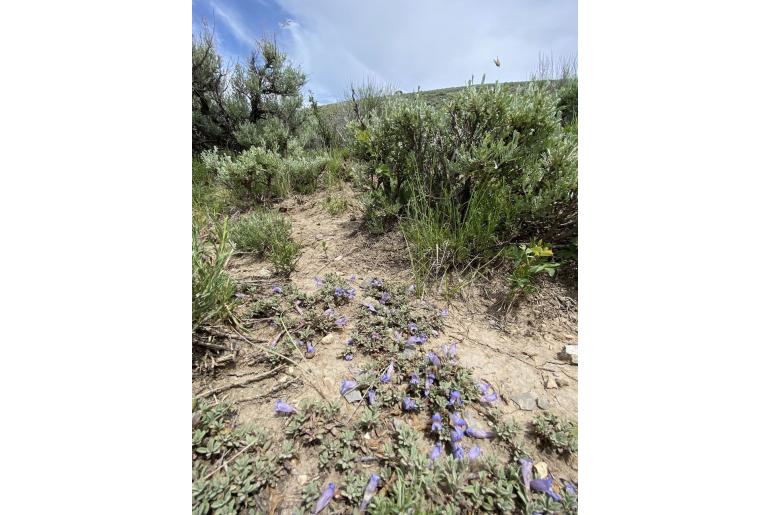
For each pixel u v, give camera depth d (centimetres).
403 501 105
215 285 181
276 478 119
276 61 703
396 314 197
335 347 179
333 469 122
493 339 188
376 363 164
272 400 149
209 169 503
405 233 283
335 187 458
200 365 164
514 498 114
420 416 142
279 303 208
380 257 271
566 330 194
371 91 629
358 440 131
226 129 680
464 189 278
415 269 247
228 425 137
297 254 276
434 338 187
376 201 313
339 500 113
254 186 433
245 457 120
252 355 173
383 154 304
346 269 259
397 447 125
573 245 234
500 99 258
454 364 166
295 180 474
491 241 249
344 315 203
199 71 627
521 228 247
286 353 173
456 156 270
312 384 157
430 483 113
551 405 148
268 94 723
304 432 133
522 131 262
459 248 244
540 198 224
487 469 120
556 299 215
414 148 290
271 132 608
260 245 289
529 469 118
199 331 177
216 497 111
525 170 249
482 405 147
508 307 211
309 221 363
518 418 142
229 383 156
